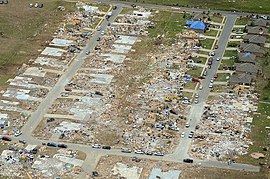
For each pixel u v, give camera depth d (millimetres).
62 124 169750
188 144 160375
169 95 185250
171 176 147000
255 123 169875
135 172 148750
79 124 169875
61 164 151750
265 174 147375
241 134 164500
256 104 179875
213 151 157125
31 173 148250
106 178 146500
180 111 176375
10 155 155250
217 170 149375
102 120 171875
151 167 150625
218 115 174000
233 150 157500
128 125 169125
